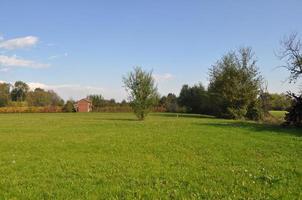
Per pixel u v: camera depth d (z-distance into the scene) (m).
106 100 148.00
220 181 15.59
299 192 13.62
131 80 71.94
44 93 194.50
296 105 47.19
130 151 24.91
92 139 32.31
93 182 15.55
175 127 45.34
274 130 39.84
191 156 22.59
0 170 18.45
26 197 13.32
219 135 34.19
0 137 35.16
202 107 116.94
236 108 81.06
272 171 17.55
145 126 48.41
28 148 26.88
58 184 15.23
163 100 138.75
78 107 154.38
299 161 20.33
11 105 157.12
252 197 13.03
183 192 13.73
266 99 81.75
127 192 13.83
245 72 83.56
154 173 17.31
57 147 27.25
